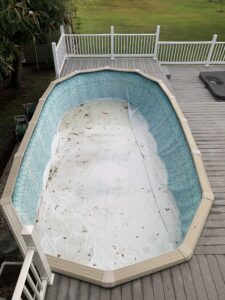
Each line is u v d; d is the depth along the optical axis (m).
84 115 8.58
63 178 6.36
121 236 5.18
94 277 3.50
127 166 6.66
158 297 3.41
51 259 3.70
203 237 4.12
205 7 21.16
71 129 7.95
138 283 3.54
